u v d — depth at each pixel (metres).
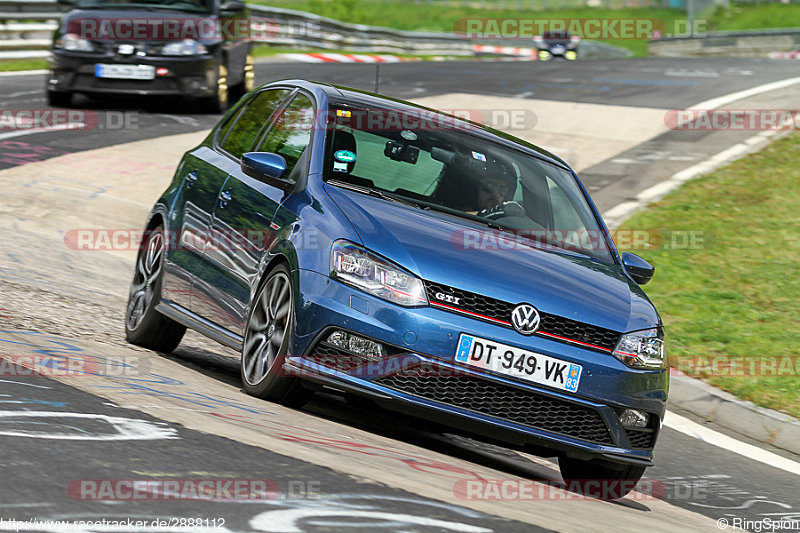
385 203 20.09
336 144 21.36
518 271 19.06
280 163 20.59
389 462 15.24
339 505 11.52
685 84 91.62
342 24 125.31
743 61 120.12
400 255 18.38
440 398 18.02
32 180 45.78
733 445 26.86
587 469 20.09
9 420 13.47
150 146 55.03
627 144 63.91
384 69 98.44
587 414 18.59
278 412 18.20
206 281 22.22
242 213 21.53
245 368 20.03
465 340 17.89
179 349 25.73
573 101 79.12
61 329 23.36
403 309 17.94
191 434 14.23
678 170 57.03
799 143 61.72
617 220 48.03
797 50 152.75
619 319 19.09
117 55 61.34
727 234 46.12
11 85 70.81
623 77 97.62
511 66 108.88
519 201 22.14
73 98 67.50
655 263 42.16
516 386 18.03
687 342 33.66
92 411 14.78
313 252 18.83
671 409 29.64
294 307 18.62
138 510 10.30
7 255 32.75
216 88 64.38
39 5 86.81
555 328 18.48
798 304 38.12
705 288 39.50
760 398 29.20
